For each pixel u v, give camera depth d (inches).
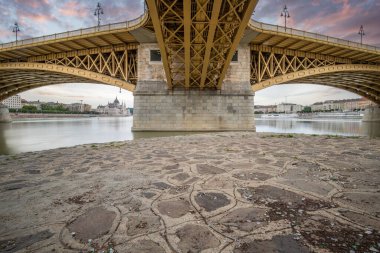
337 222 101.9
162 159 262.4
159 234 96.3
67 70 1184.2
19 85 2055.9
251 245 86.4
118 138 826.8
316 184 156.4
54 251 85.4
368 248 81.8
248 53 1078.4
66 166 233.3
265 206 121.7
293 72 1207.6
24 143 719.7
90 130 1291.8
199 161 246.2
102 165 234.8
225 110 1048.2
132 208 123.0
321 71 1242.0
